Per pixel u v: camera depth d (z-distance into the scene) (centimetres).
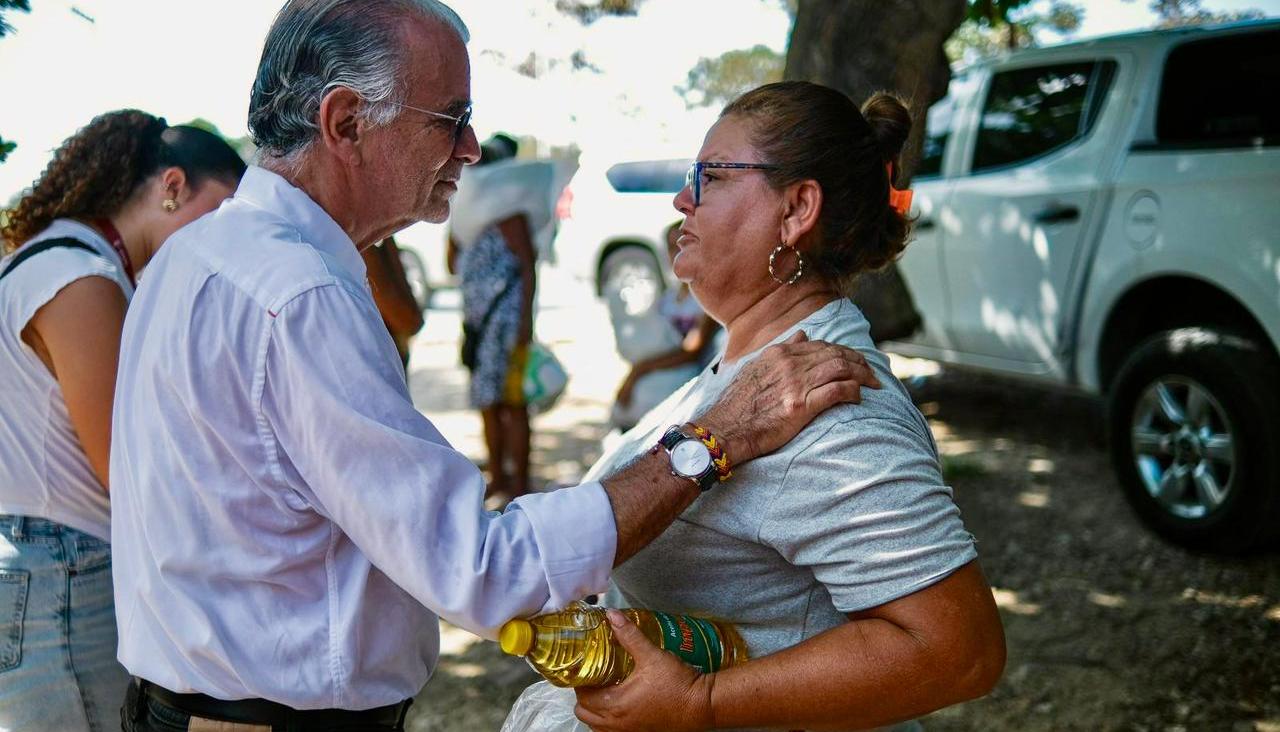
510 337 507
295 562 145
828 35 326
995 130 554
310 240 149
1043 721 328
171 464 144
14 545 194
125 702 167
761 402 144
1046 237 507
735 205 157
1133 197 465
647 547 156
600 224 1073
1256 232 412
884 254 166
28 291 188
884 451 138
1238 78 452
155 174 209
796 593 151
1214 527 429
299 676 146
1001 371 548
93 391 186
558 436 682
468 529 137
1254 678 346
